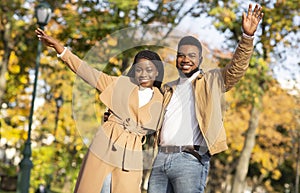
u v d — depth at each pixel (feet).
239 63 17.39
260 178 143.13
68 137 72.64
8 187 96.43
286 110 105.40
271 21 59.82
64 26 55.93
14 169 97.45
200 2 50.88
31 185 69.21
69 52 18.43
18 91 72.95
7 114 74.69
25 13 63.62
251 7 17.29
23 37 64.95
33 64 67.82
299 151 117.70
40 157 68.69
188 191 17.85
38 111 81.05
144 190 19.40
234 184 73.15
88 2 54.44
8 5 62.23
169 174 18.03
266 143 108.99
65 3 57.26
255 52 60.44
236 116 96.22
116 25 51.67
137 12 50.85
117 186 17.89
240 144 98.68
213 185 142.82
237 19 54.95
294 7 59.72
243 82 60.18
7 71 69.31
